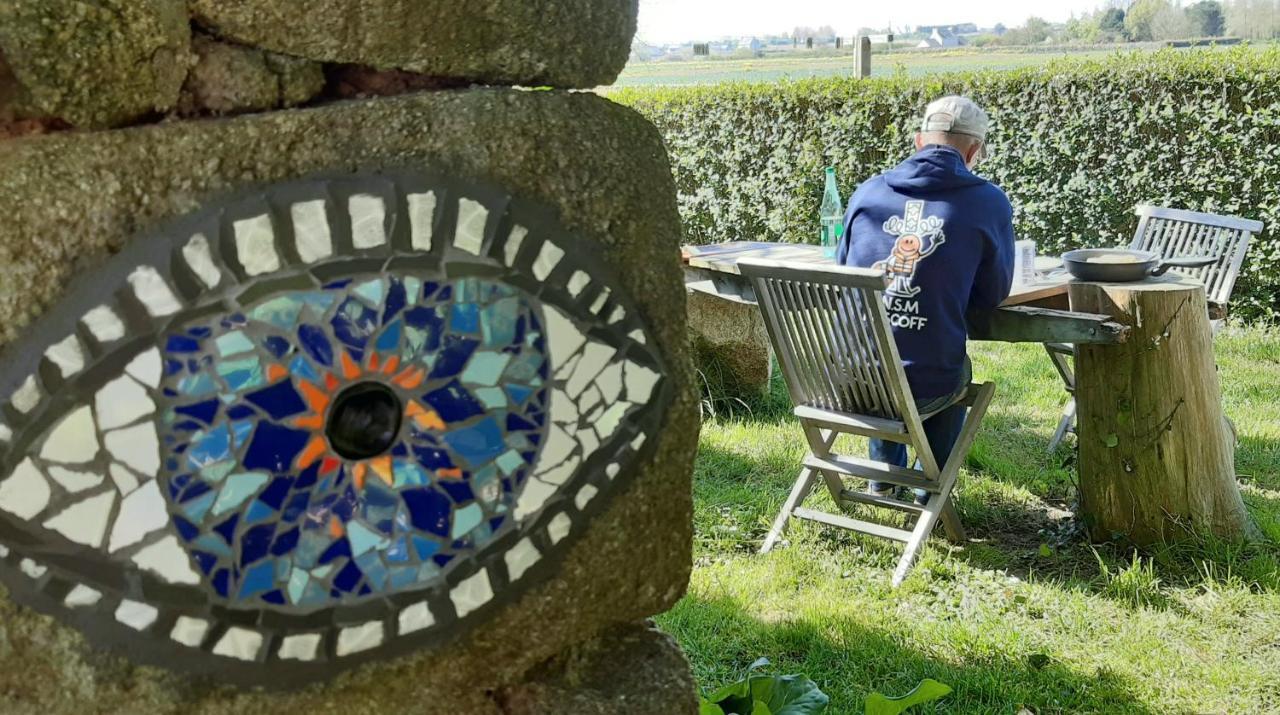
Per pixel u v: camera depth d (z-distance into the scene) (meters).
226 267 1.23
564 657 1.59
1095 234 7.00
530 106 1.44
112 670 1.24
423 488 1.36
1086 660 3.13
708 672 3.06
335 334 1.29
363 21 1.35
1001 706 2.91
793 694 2.20
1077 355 3.81
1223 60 6.51
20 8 1.13
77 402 1.18
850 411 3.72
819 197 7.93
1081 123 6.87
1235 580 3.49
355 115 1.34
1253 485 4.39
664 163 1.55
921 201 3.71
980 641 3.21
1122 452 3.71
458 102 1.40
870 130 7.71
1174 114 6.63
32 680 1.21
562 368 1.43
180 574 1.25
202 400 1.23
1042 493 4.40
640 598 1.56
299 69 1.36
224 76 1.31
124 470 1.21
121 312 1.19
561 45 1.49
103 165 1.20
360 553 1.34
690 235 8.73
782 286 3.47
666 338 1.53
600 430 1.47
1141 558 3.71
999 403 5.58
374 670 1.38
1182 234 4.95
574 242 1.44
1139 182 6.80
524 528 1.43
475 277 1.37
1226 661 3.11
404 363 1.33
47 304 1.17
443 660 1.43
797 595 3.56
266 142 1.28
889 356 3.35
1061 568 3.72
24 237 1.16
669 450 1.53
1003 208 3.72
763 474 4.70
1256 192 6.59
